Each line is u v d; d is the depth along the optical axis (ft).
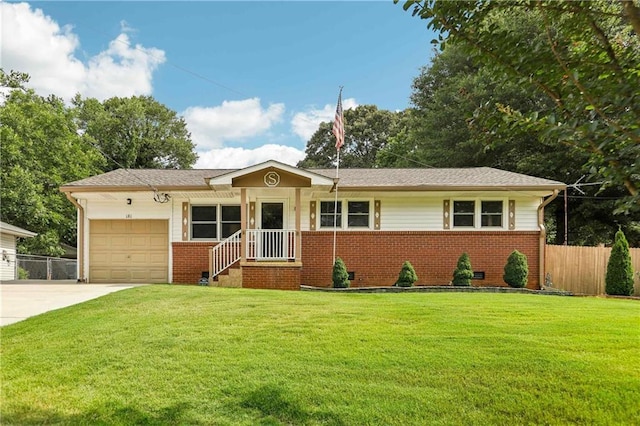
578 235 72.08
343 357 14.23
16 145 70.59
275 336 16.84
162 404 11.03
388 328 18.01
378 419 10.10
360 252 41.83
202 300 24.91
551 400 10.81
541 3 6.93
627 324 18.65
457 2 7.63
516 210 41.81
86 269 42.68
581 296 35.01
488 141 8.54
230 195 41.75
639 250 37.60
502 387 11.62
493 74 8.23
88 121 112.47
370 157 135.74
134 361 14.08
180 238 42.73
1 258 57.16
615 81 6.53
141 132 121.49
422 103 92.58
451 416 10.15
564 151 58.13
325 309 22.30
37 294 30.86
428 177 44.60
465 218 42.29
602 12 6.68
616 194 62.03
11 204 67.46
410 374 12.65
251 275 36.14
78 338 16.74
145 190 39.63
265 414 10.52
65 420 10.21
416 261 41.70
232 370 13.19
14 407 10.89
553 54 7.15
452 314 20.97
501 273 41.37
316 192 40.55
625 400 10.75
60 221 77.25
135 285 38.37
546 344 15.37
